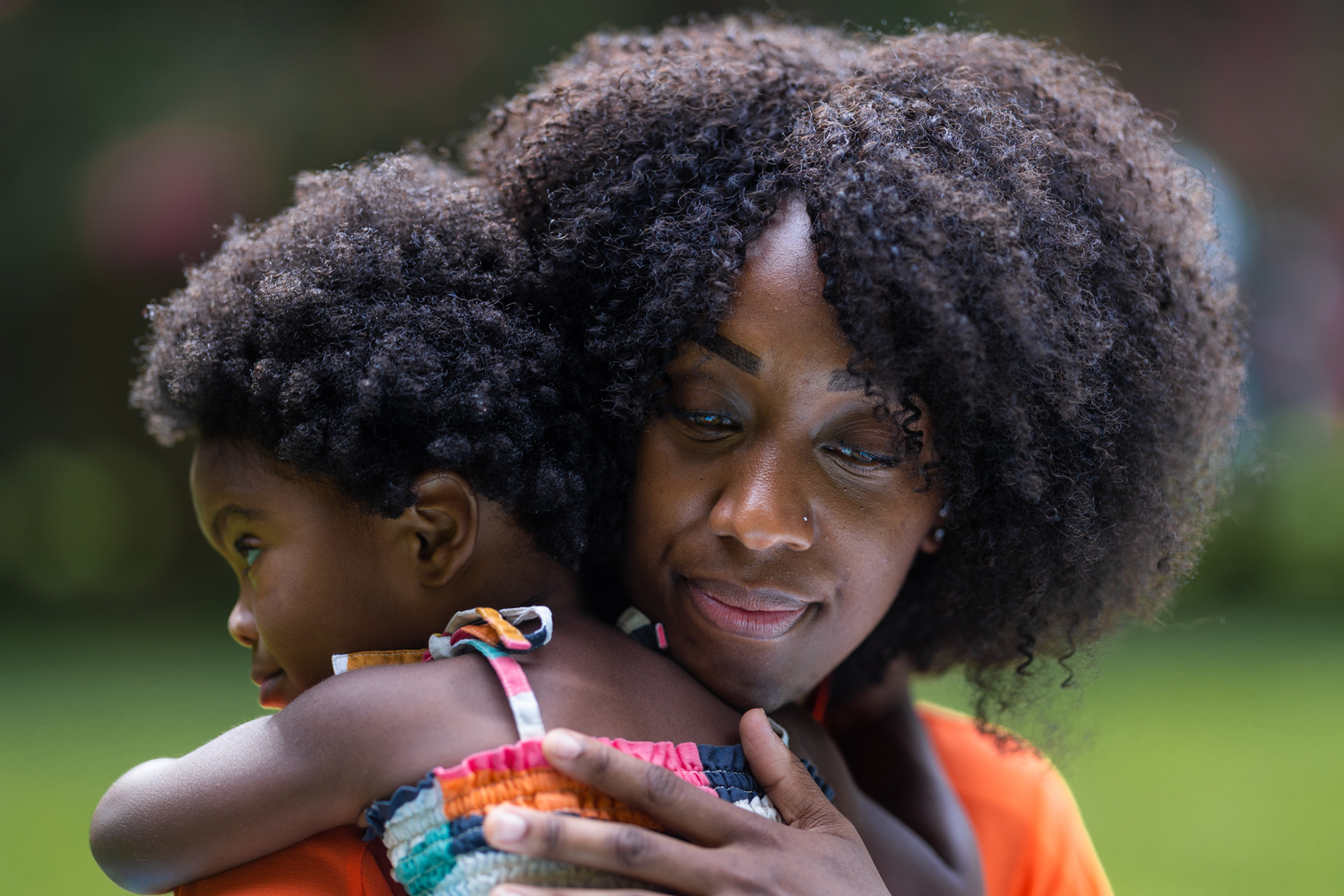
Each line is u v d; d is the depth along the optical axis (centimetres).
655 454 185
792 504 178
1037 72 209
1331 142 1088
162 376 203
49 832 472
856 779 248
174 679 702
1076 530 195
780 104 196
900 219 168
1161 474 204
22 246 895
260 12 889
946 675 246
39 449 977
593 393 189
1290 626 917
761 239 177
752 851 159
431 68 889
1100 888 251
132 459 996
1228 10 1024
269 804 162
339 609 188
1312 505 1030
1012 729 234
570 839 148
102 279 916
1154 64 1032
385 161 209
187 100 879
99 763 554
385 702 162
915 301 166
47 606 940
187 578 991
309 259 188
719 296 173
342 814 163
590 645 178
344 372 177
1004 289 169
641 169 189
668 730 174
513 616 174
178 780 167
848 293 168
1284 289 1201
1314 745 625
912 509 189
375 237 188
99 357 961
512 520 188
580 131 199
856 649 236
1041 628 218
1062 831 254
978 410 180
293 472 186
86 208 885
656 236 181
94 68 880
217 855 165
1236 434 233
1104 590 214
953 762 265
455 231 192
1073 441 190
